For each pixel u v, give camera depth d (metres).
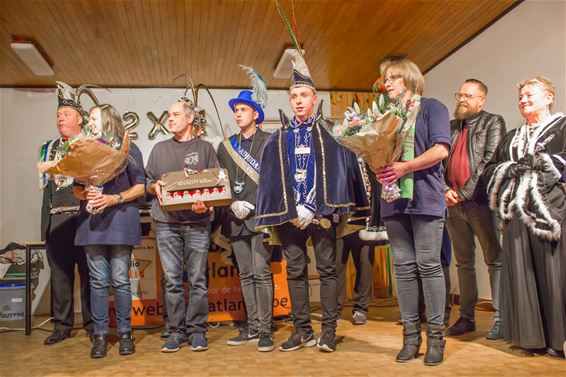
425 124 2.15
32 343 3.10
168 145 2.84
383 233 3.40
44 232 3.17
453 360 2.17
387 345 2.56
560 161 2.25
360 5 3.92
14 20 3.93
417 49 4.86
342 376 1.96
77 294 4.91
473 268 2.89
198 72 5.19
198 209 2.59
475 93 2.92
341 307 3.60
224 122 5.62
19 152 5.23
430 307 2.12
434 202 2.09
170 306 2.70
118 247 2.66
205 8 3.86
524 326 2.24
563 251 2.21
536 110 2.40
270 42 4.54
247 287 2.81
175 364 2.31
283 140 2.54
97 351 2.54
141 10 3.85
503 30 4.12
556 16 3.55
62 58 4.69
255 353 2.49
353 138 1.93
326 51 4.79
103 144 2.32
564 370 1.97
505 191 2.37
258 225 2.47
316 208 2.38
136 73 5.14
